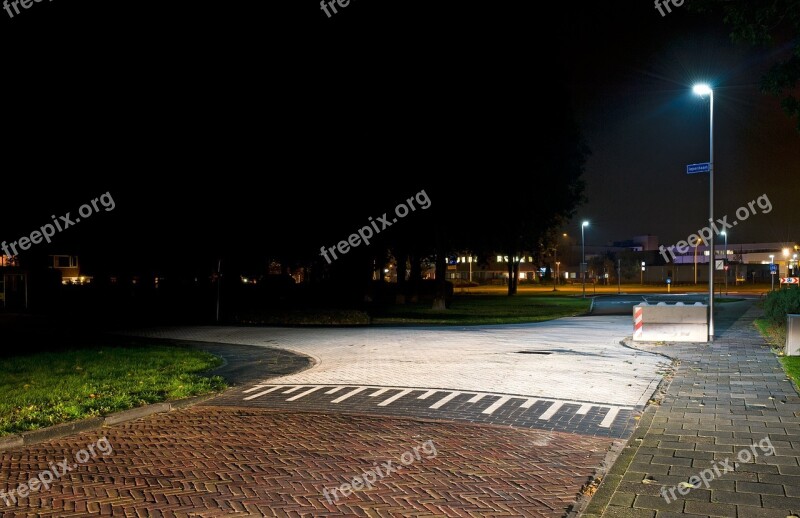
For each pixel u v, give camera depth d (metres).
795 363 11.73
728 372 11.23
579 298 51.16
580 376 11.34
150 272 34.16
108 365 13.11
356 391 10.27
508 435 7.31
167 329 22.80
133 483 5.85
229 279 31.94
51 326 24.08
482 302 45.16
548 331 21.27
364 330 22.22
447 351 15.72
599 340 17.91
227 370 12.90
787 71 11.12
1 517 5.10
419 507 5.12
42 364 13.28
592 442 6.97
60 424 7.92
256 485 5.72
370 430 7.64
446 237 33.44
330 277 34.91
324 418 8.34
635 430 7.24
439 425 7.84
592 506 5.02
